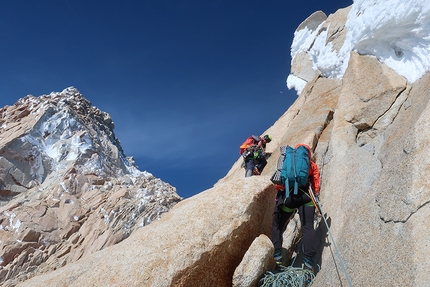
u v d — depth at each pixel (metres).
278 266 4.99
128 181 34.66
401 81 6.07
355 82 6.82
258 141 7.80
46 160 36.94
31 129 39.47
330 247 4.52
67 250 23.78
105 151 43.16
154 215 25.94
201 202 5.51
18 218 25.66
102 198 29.23
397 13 5.92
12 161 34.94
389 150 4.92
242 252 5.16
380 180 4.32
